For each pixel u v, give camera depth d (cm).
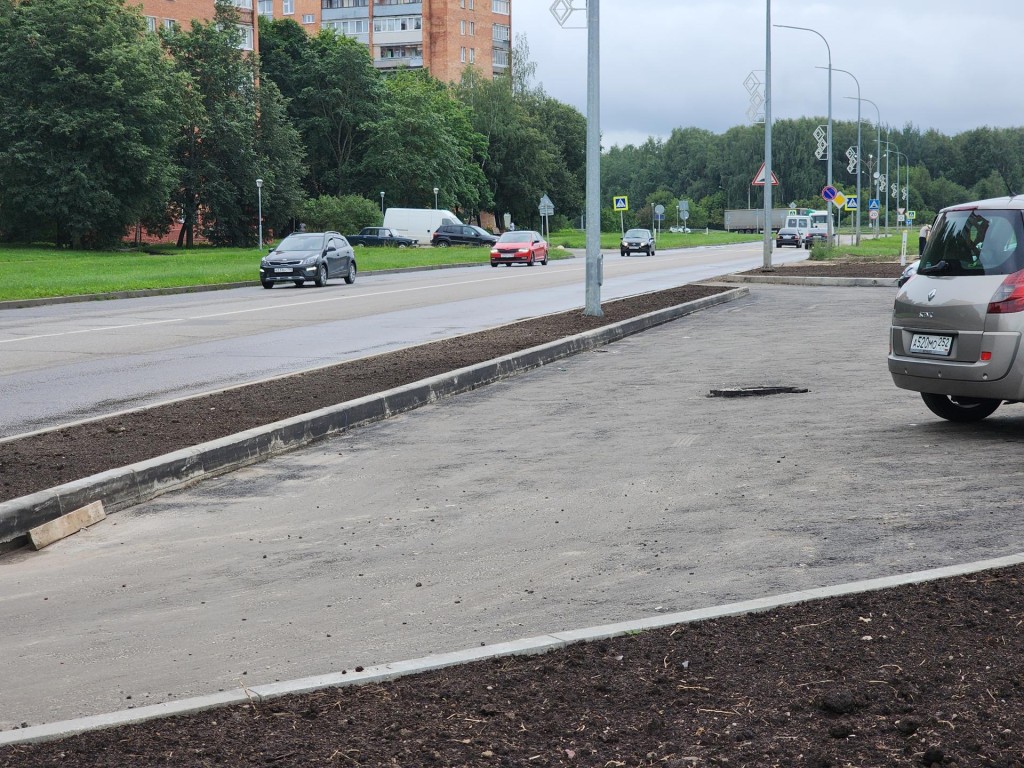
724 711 387
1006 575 533
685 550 630
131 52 6800
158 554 659
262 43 10144
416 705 398
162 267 4588
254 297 2995
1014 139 18475
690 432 1001
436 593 566
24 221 6925
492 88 12119
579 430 1029
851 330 1884
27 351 1734
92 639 512
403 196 10212
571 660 436
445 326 2120
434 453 938
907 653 433
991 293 925
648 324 2033
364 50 10125
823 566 591
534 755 357
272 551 655
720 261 5491
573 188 13575
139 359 1630
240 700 404
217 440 893
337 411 1041
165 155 7194
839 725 368
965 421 1020
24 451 897
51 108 6744
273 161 8519
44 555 668
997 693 393
